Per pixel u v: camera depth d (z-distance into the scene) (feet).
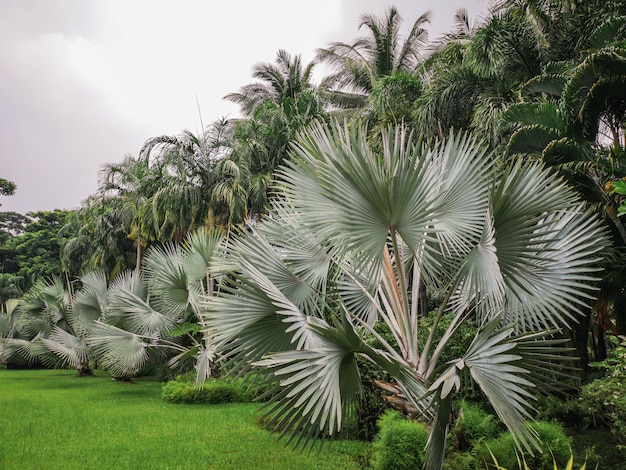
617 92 26.50
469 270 17.76
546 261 18.16
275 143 60.44
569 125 27.40
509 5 36.58
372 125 50.01
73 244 101.96
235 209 55.52
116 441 28.53
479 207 17.89
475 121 35.40
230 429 31.60
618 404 18.97
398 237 23.30
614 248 24.97
